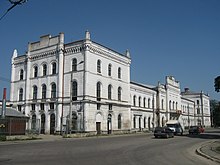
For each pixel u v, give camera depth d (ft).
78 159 49.73
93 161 47.52
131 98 202.59
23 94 177.47
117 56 179.01
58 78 159.12
